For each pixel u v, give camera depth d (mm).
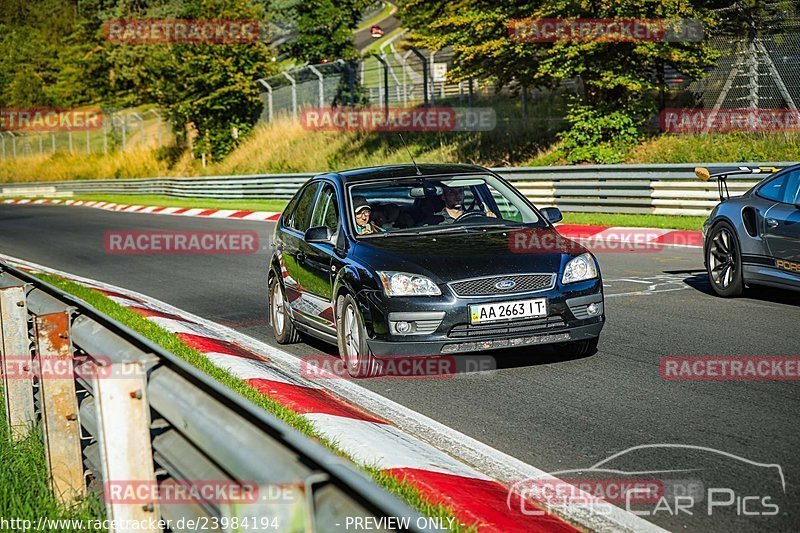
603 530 7312
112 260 33344
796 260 16406
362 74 77562
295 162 68875
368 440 9555
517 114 56344
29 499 7750
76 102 157625
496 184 15227
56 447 7996
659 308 17359
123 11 129750
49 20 178500
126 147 101938
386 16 149875
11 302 9789
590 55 40906
